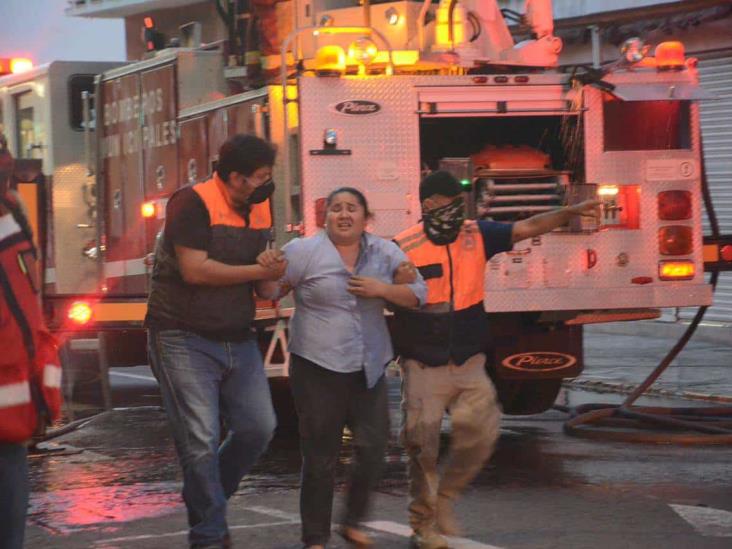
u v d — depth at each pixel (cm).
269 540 1338
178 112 2162
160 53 2281
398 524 1394
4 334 905
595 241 1856
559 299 1844
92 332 2038
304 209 1764
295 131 1795
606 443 1920
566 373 1942
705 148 3294
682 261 1888
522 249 1833
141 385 2816
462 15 1944
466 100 1814
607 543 1291
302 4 2062
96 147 2419
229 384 1230
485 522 1391
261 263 1184
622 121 1875
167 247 1205
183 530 1402
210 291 1199
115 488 1656
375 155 1784
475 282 1295
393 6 1992
